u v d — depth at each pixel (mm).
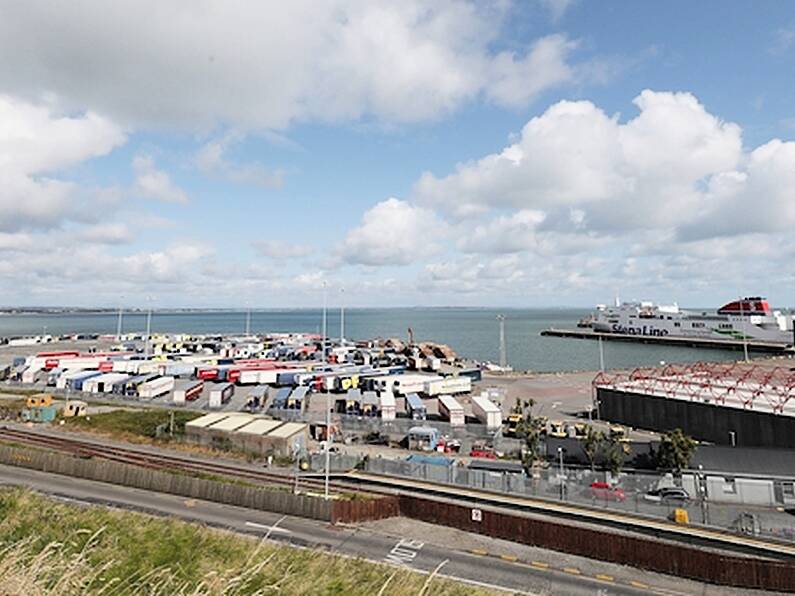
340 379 97688
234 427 55500
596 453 49125
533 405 80000
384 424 64500
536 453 49656
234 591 11930
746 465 43062
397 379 93438
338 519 37344
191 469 47875
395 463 46469
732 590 29125
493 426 65062
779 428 53906
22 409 67188
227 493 40375
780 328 195000
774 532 33656
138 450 53188
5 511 24750
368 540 34625
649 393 68000
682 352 193375
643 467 47562
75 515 24500
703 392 65750
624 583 29688
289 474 46875
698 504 38188
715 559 29891
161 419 65188
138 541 21297
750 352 185000
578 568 31438
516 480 41500
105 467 44312
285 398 78812
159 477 42531
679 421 63344
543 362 170500
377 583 16625
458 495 41844
